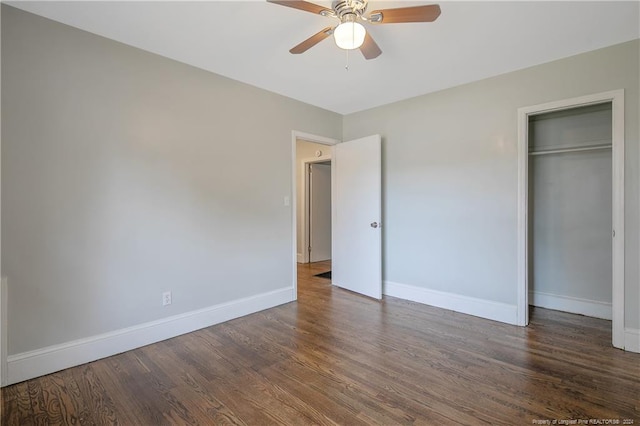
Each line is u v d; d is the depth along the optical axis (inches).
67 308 89.0
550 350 98.3
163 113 107.3
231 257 127.0
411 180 149.2
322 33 77.9
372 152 153.7
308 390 78.4
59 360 87.4
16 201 81.0
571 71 107.3
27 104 82.3
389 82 130.1
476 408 71.0
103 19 86.0
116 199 97.6
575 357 93.6
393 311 135.5
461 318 127.0
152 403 73.6
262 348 101.3
